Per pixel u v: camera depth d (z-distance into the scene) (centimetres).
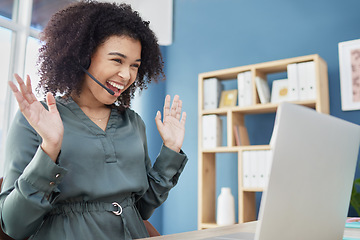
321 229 64
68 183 98
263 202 52
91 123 108
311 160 58
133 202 114
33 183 85
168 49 379
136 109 363
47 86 115
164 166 120
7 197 88
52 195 96
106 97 111
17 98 81
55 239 96
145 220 137
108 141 109
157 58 136
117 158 109
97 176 102
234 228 102
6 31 311
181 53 370
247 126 314
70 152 100
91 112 116
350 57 275
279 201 54
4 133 300
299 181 56
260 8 329
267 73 293
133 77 116
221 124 302
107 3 117
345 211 71
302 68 261
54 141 85
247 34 333
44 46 117
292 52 307
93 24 109
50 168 85
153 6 366
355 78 271
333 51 286
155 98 366
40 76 116
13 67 312
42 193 86
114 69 109
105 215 102
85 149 102
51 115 87
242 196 268
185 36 370
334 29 289
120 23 111
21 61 312
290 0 313
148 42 125
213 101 298
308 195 59
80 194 99
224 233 90
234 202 294
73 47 108
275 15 320
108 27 108
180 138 122
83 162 101
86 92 114
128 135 116
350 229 101
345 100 272
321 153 60
